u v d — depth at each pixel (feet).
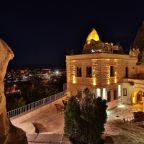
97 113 48.19
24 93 127.95
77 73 131.13
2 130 20.92
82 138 46.83
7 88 148.25
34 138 38.63
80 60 128.67
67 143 37.40
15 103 101.40
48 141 37.55
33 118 91.66
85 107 48.24
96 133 47.75
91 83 123.03
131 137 67.31
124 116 109.50
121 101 137.08
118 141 60.54
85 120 47.52
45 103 108.47
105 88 123.24
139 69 148.56
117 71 132.46
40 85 160.76
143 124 89.86
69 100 48.62
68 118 47.55
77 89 130.41
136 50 151.84
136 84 131.23
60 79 171.94
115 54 130.21
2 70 21.62
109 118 105.60
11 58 23.20
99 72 121.39
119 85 134.82
